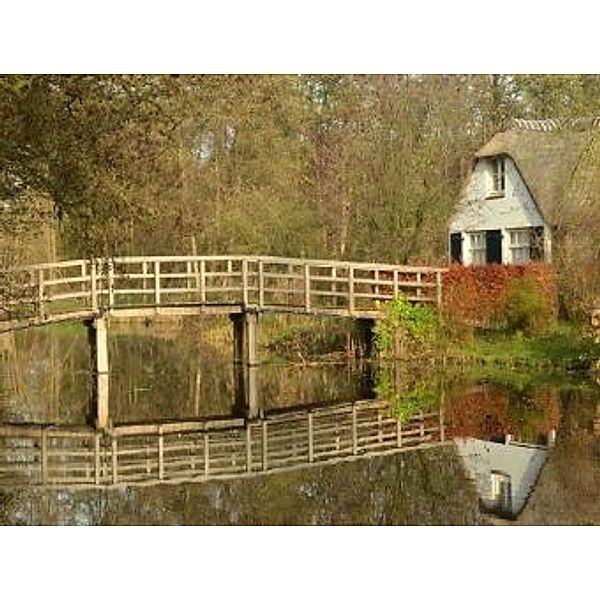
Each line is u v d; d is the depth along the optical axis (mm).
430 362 22172
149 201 16625
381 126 27250
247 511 11141
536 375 20062
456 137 30375
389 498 11477
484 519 10391
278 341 26531
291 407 18531
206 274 21906
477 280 23016
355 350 24438
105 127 13203
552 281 22281
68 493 12383
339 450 14594
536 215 28250
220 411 18406
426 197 27016
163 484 12805
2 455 15000
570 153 27875
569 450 13586
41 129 12672
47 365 25797
